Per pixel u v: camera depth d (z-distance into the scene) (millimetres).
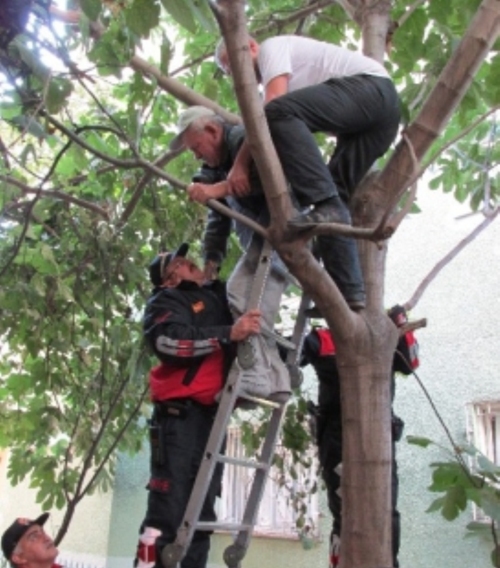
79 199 5082
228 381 3000
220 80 5246
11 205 4828
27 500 11930
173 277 3541
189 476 3148
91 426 6266
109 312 5688
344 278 2797
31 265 5254
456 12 4375
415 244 8086
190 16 2406
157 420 3244
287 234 2516
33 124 3031
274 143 2727
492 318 7281
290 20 4828
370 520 2615
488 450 6992
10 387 5953
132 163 2883
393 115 2975
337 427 3785
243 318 3008
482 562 6590
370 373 2734
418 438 3146
